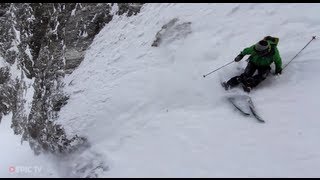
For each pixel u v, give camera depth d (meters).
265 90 8.88
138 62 11.10
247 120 8.30
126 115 9.95
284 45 9.79
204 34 10.70
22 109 16.55
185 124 8.77
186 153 8.06
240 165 7.34
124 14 13.33
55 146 11.45
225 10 11.26
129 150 8.99
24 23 18.08
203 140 8.18
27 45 17.72
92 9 14.36
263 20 10.65
